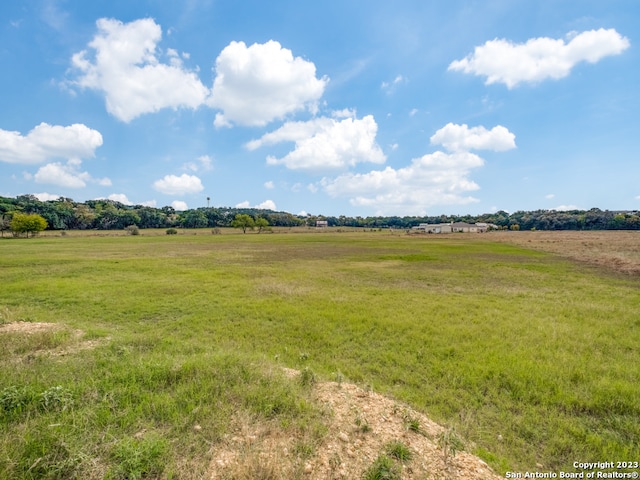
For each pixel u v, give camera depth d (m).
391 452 3.34
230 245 43.47
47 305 10.97
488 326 8.62
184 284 14.81
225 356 5.81
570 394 5.07
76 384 4.46
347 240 56.47
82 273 17.97
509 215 153.12
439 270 20.20
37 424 3.43
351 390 4.89
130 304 11.12
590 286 14.62
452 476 3.08
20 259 24.23
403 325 8.79
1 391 4.17
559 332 8.03
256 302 11.40
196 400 4.20
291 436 3.56
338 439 3.54
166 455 3.10
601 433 4.23
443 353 6.92
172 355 6.28
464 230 115.38
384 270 20.23
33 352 6.04
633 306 10.85
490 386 5.42
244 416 3.83
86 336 7.32
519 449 3.90
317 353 7.10
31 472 2.77
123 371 4.94
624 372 5.83
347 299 11.97
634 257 25.12
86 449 3.05
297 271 19.56
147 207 138.12
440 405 4.89
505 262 24.17
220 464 3.04
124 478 2.82
